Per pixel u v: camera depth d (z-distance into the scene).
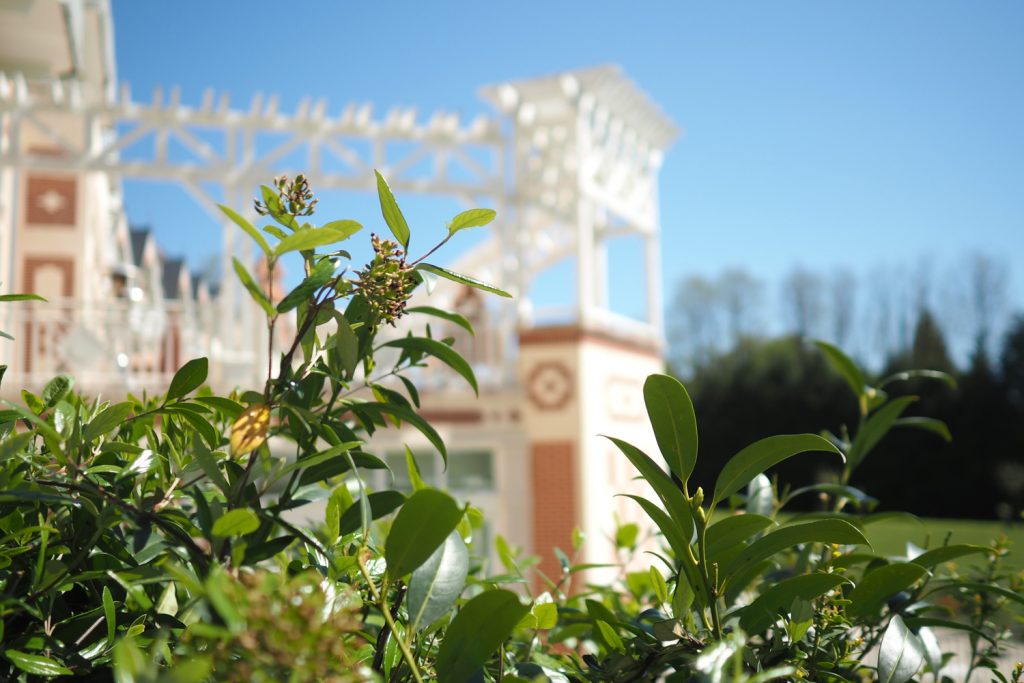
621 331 12.60
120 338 10.73
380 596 0.98
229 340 11.42
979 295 36.47
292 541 0.98
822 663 1.15
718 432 34.34
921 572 1.21
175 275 36.44
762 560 1.24
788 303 39.78
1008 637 1.55
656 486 1.11
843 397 32.75
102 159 11.26
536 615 1.21
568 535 11.30
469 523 1.48
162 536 1.06
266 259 0.94
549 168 12.73
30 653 0.94
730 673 1.01
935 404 31.83
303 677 0.71
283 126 11.88
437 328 11.88
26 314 10.24
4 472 1.02
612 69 12.32
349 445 0.97
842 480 1.75
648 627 1.28
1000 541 1.59
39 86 12.07
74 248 12.62
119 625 1.06
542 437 11.55
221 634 0.69
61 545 1.06
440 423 11.34
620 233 14.09
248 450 1.00
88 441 1.13
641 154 14.09
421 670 1.06
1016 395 30.70
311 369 1.09
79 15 10.60
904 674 1.10
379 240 1.06
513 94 12.62
